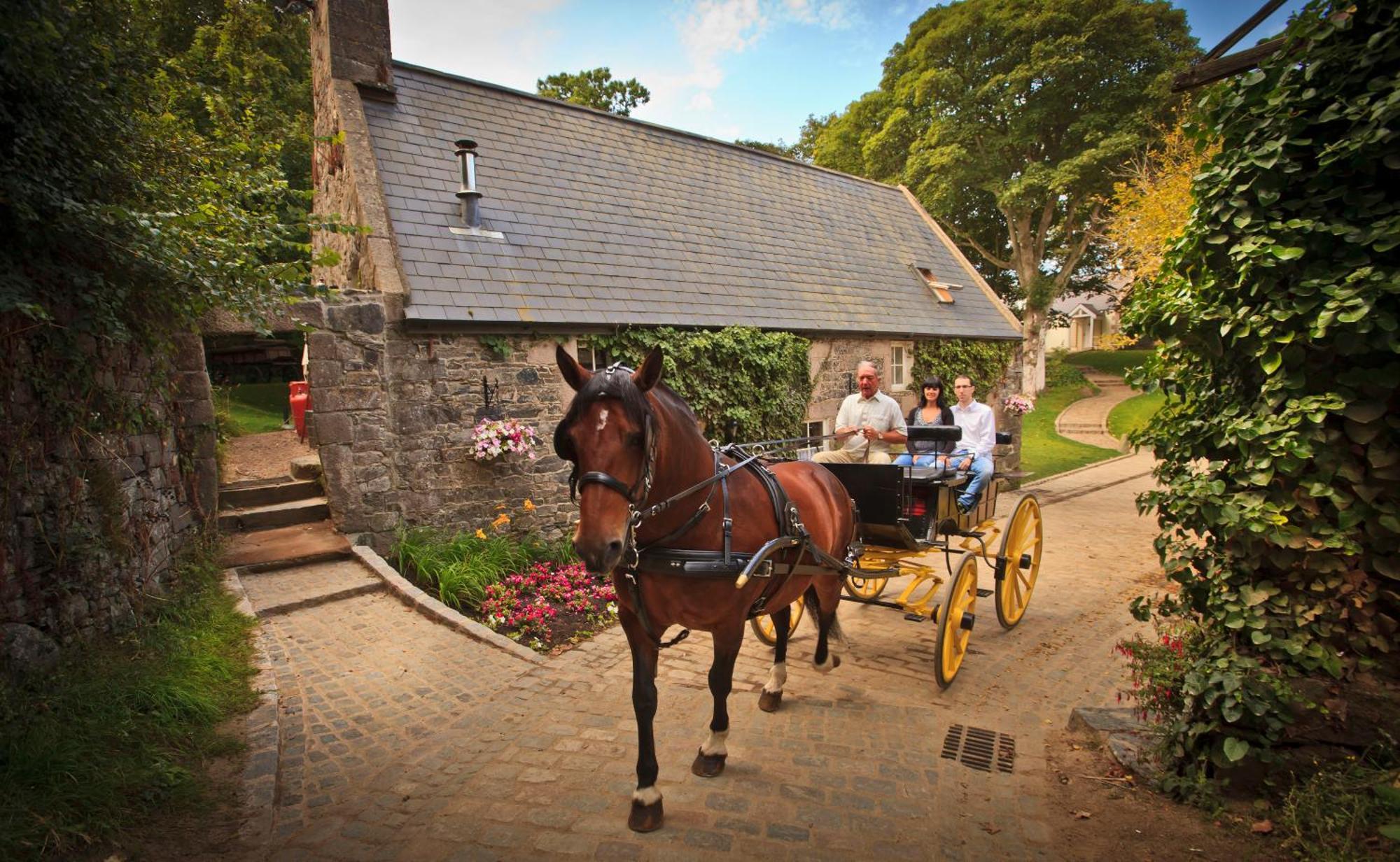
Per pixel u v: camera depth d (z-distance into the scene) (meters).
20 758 2.64
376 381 6.71
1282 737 2.76
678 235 10.51
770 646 5.10
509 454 7.46
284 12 9.58
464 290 7.38
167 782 2.89
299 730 3.65
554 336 7.77
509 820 2.90
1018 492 12.47
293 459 9.10
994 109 22.75
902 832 2.84
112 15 3.79
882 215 15.76
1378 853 2.30
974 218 28.30
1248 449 2.75
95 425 3.86
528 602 5.92
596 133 11.26
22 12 2.98
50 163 3.32
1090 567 7.57
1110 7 20.58
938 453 5.48
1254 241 2.65
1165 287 3.22
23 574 3.21
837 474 4.70
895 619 5.80
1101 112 21.45
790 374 10.11
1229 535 2.79
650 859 2.65
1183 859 2.57
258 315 4.50
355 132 8.10
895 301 12.83
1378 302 2.45
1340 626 2.69
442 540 6.89
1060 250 28.22
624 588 2.91
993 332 14.05
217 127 5.34
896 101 25.31
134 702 3.33
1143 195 17.59
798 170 14.79
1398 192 2.50
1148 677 3.30
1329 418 2.61
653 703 2.95
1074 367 32.53
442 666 4.55
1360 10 2.49
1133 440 3.30
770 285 10.88
